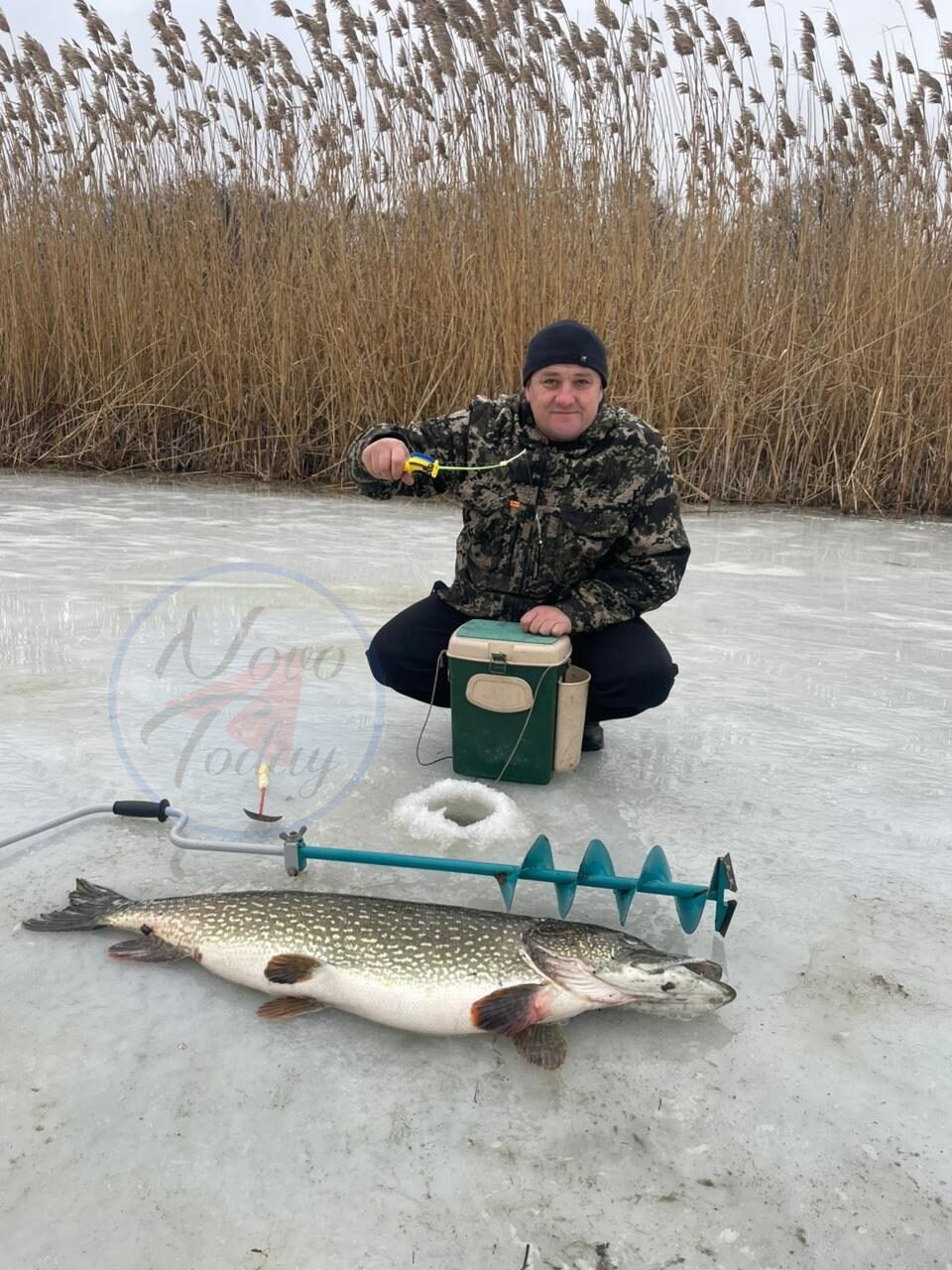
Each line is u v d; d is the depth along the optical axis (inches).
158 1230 55.9
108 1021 72.5
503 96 326.0
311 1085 66.9
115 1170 59.7
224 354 357.4
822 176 344.5
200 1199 58.0
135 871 92.8
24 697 137.3
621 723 136.6
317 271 348.2
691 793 114.0
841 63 325.4
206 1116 64.0
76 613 178.9
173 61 345.7
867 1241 56.6
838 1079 68.8
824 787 116.0
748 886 93.2
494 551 122.2
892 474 337.7
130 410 373.7
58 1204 57.3
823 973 80.2
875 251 334.3
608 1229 56.9
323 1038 71.8
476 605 124.9
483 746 114.7
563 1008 71.4
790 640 177.5
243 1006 74.8
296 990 73.9
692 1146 62.8
